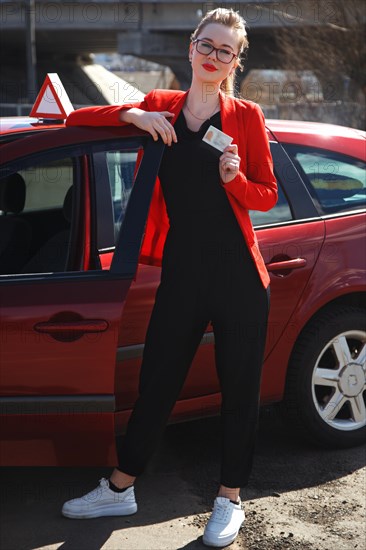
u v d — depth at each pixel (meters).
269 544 2.88
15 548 2.81
